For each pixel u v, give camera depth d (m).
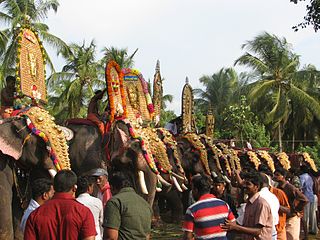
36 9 25.30
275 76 35.72
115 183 5.17
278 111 34.62
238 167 13.27
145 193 7.54
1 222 5.83
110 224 4.88
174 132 12.82
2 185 6.02
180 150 11.21
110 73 8.06
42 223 4.11
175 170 10.02
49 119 6.63
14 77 7.24
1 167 6.09
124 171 7.76
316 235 12.91
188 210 5.23
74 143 7.70
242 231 5.59
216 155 11.76
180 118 12.86
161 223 12.99
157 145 9.09
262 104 36.03
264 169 8.52
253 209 5.89
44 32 26.23
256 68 35.69
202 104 43.25
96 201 5.58
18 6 24.59
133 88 9.16
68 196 4.24
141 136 7.82
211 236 5.15
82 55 31.03
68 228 4.08
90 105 8.34
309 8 16.91
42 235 4.09
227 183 11.45
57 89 34.28
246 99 35.12
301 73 35.25
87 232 4.12
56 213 4.13
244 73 41.66
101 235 5.82
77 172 7.68
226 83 42.91
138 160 7.69
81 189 5.62
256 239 5.85
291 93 34.69
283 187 8.52
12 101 7.15
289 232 8.46
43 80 7.47
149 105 9.35
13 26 22.86
